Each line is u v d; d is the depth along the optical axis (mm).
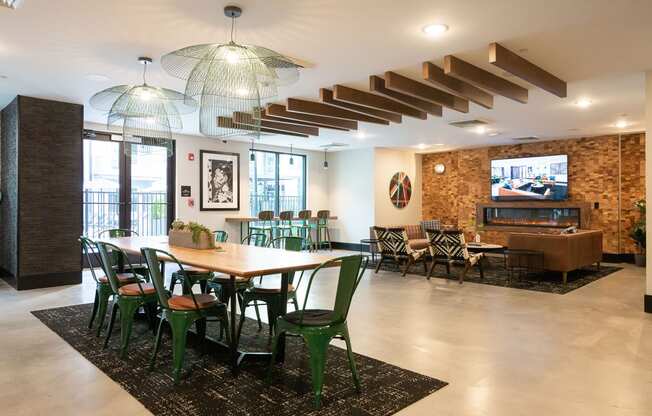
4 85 5320
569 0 3020
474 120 7438
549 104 6234
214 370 3217
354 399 2752
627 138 8992
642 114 6926
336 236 11797
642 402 2730
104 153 8109
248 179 10062
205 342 3635
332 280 7066
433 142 10141
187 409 2621
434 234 6973
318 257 3479
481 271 7125
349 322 4527
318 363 2678
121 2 3078
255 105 3363
